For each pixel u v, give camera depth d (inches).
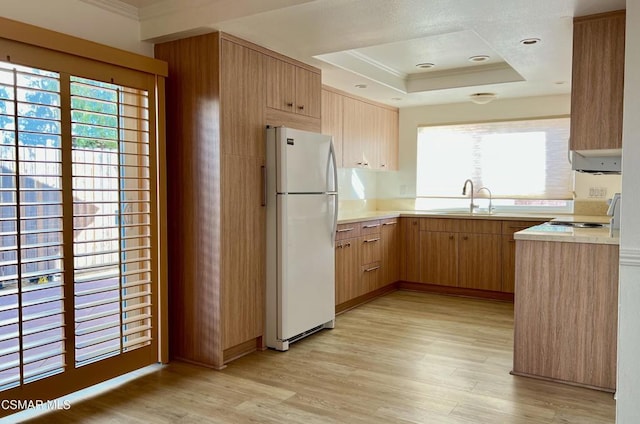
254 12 113.4
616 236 115.5
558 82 185.8
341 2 106.3
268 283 146.0
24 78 98.3
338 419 101.4
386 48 167.2
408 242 228.2
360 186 242.4
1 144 93.1
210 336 131.5
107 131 115.2
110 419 101.8
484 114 229.0
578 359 118.6
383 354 141.4
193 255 133.7
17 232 95.3
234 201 133.5
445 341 153.3
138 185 124.6
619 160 137.8
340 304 187.9
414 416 102.8
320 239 158.6
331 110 193.5
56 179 104.0
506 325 171.3
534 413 104.3
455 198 238.8
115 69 116.7
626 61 85.0
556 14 113.2
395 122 247.9
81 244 110.1
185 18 124.6
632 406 87.1
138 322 127.3
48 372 104.0
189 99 132.1
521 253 124.0
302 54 148.9
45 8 109.7
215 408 106.6
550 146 215.6
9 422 100.6
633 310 86.3
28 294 98.9
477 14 113.0
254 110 139.3
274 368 130.3
